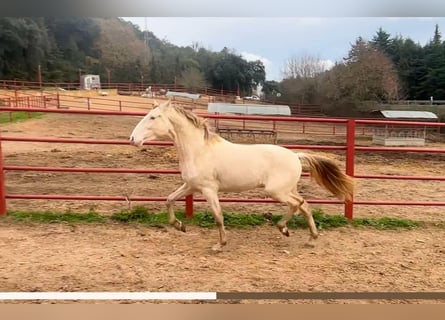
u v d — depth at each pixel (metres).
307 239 4.50
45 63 30.59
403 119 20.92
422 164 12.74
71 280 3.25
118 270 3.48
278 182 3.97
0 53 27.95
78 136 15.30
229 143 4.06
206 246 4.16
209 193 3.95
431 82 30.44
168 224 4.77
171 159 10.70
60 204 5.57
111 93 31.20
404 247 4.35
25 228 4.48
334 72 30.89
